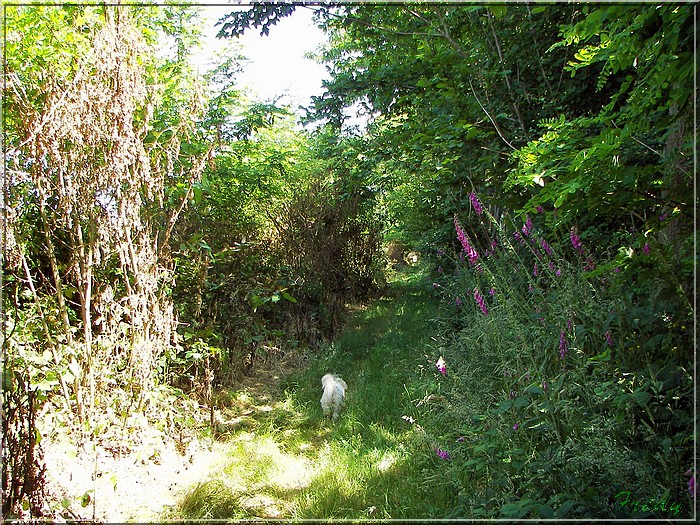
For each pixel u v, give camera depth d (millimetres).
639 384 2445
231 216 6191
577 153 2547
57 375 3078
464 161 4992
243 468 3727
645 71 2699
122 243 3574
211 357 5020
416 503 3078
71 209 3371
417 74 6137
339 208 8805
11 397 2670
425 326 7672
